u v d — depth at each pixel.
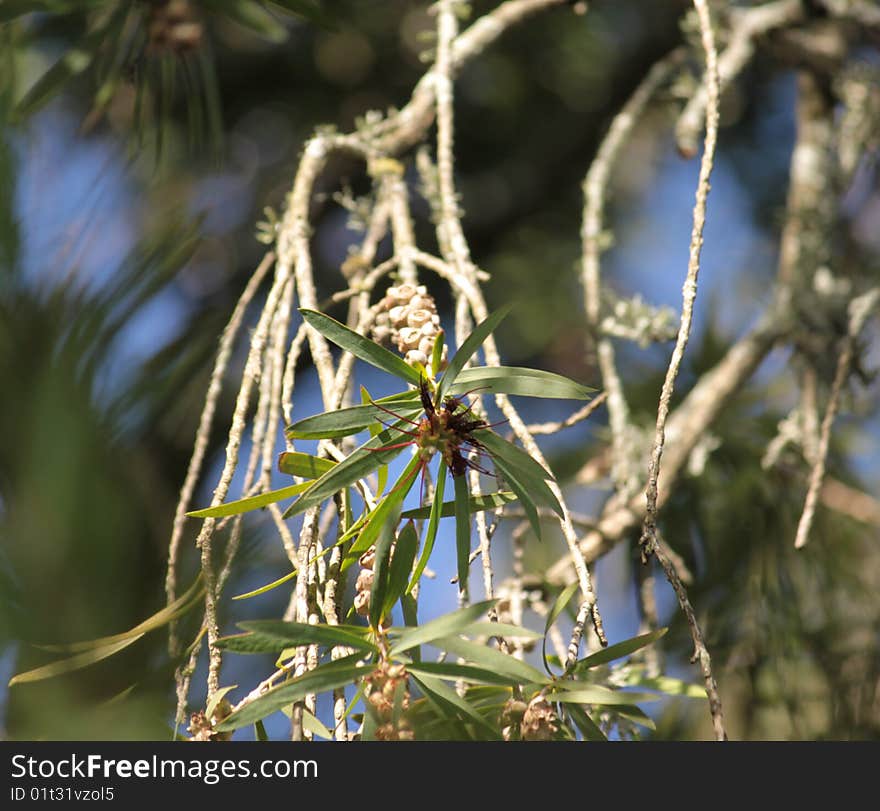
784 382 4.45
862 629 3.82
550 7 3.79
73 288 3.41
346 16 6.41
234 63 6.72
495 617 3.43
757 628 3.82
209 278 6.15
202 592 3.41
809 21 4.33
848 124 4.49
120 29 3.56
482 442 3.40
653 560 3.73
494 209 6.88
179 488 3.56
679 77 4.50
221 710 3.40
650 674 3.67
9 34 3.56
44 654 3.36
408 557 3.40
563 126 6.88
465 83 6.66
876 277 4.62
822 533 3.96
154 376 3.42
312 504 3.38
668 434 3.83
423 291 3.48
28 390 3.38
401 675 3.37
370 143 3.67
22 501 3.36
